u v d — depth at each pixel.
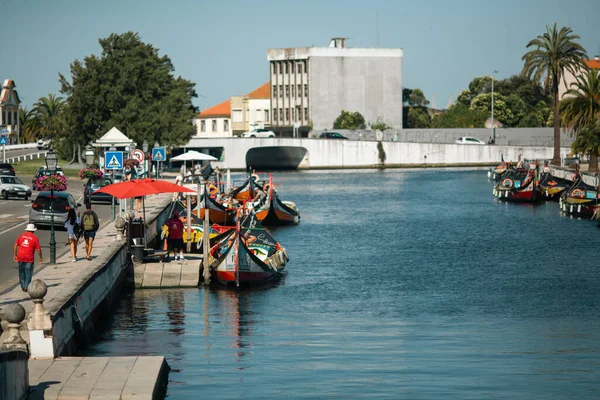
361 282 50.62
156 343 34.88
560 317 40.75
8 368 20.89
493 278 52.09
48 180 60.31
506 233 76.81
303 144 199.25
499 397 27.38
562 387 28.48
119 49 136.25
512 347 34.44
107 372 25.48
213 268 48.62
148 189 45.75
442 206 107.75
